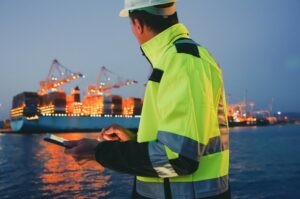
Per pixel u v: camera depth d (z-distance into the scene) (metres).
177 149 1.23
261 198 19.81
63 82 139.50
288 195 20.38
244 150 55.25
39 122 125.00
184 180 1.37
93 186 23.70
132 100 142.88
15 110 139.25
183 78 1.32
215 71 1.50
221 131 1.52
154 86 1.43
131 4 1.59
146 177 1.47
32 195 21.48
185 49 1.41
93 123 132.62
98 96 142.75
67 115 129.25
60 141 1.49
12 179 27.75
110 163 1.34
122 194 21.11
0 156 47.31
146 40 1.62
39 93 148.50
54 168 34.34
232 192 21.64
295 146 62.38
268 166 34.62
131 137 1.91
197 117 1.28
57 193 21.88
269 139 88.25
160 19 1.55
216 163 1.43
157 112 1.43
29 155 48.38
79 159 1.42
